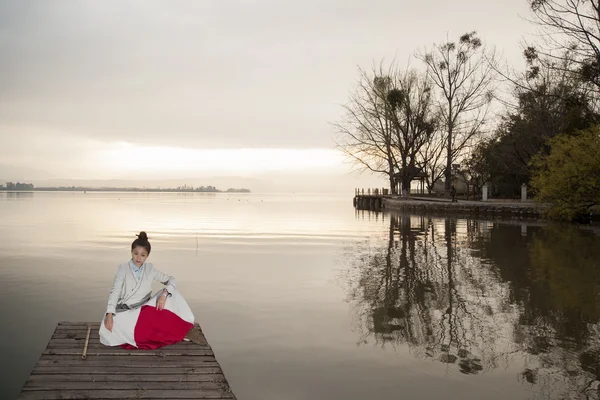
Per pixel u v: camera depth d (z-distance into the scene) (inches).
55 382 193.2
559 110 1488.7
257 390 234.4
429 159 2271.2
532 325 341.4
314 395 229.5
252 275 540.1
